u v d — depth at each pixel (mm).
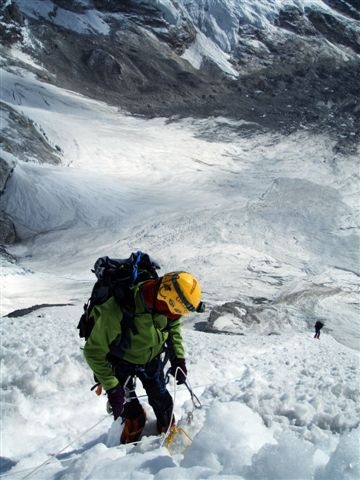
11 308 43562
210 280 53844
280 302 45500
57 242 68500
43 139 88188
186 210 75000
